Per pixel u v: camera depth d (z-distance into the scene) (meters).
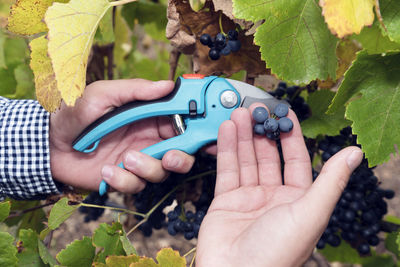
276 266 0.47
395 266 0.73
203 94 0.54
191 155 0.56
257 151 0.54
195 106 0.54
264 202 0.53
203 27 0.53
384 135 0.48
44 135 0.58
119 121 0.54
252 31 0.52
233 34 0.53
